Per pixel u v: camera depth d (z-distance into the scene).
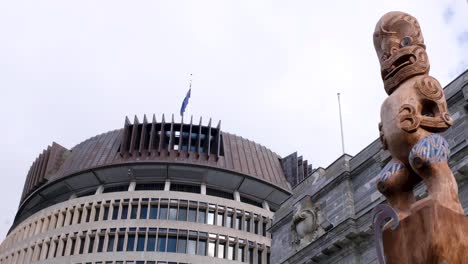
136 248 82.19
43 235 88.88
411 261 7.99
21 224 96.00
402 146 9.22
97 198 88.62
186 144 94.38
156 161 88.75
